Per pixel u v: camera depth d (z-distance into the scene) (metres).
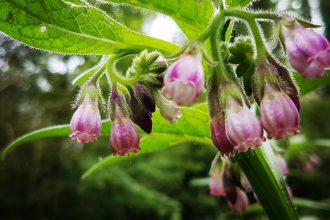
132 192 0.73
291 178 0.73
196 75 0.10
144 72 0.12
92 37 0.13
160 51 0.13
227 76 0.11
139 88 0.12
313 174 0.72
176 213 0.71
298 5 0.57
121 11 0.67
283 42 0.10
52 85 0.79
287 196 0.13
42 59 0.78
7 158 0.82
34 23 0.12
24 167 0.82
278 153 0.18
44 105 0.80
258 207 0.22
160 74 0.12
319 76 0.10
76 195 0.78
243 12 0.11
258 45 0.11
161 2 0.12
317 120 0.82
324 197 0.72
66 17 0.12
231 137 0.10
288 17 0.11
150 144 0.17
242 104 0.10
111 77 0.12
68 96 0.78
